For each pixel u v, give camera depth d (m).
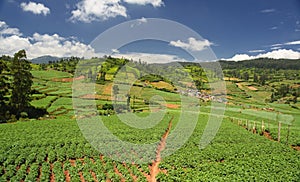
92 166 24.75
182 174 23.00
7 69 68.06
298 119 74.69
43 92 90.75
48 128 47.44
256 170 24.05
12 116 61.19
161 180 21.97
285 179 21.92
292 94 129.00
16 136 39.94
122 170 23.92
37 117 65.25
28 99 68.69
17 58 66.19
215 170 23.97
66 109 71.56
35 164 25.83
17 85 65.75
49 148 31.80
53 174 24.03
